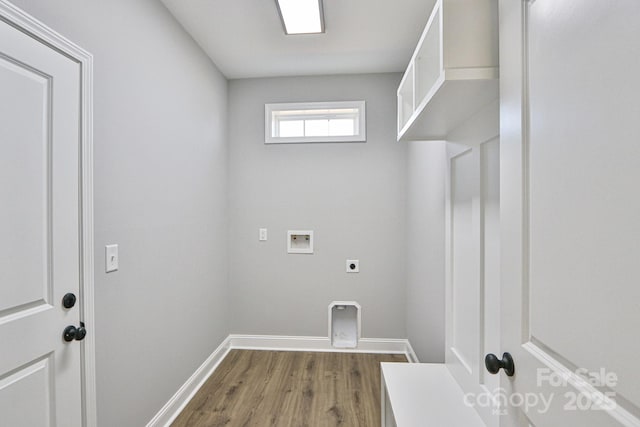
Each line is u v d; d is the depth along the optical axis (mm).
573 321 509
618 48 418
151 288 1695
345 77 2799
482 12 822
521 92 658
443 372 1427
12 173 981
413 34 2156
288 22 1982
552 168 564
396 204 2775
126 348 1493
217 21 1999
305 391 2162
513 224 694
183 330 2043
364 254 2803
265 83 2848
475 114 1107
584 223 483
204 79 2375
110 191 1386
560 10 538
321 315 2830
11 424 984
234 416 1902
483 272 1072
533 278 630
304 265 2840
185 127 2082
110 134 1386
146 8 1661
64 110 1149
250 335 2879
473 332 1150
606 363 440
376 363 2570
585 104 481
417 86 1242
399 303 2783
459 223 1301
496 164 987
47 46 1080
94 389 1277
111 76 1392
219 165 2664
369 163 2793
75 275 1197
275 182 2852
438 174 1839
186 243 2088
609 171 434
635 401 393
